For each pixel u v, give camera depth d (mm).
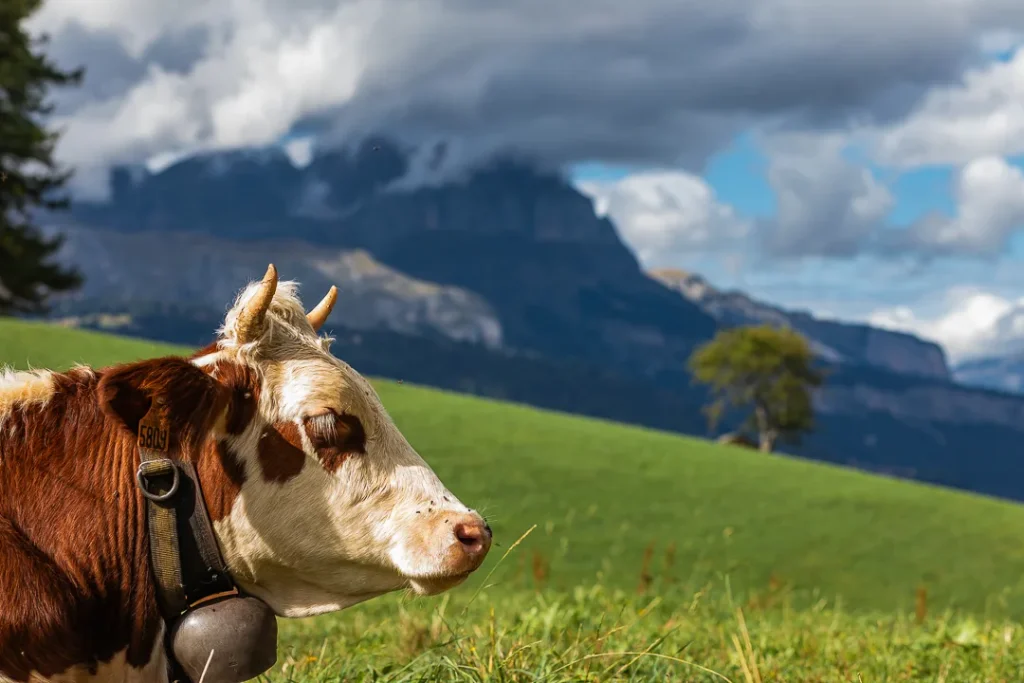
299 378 3797
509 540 23188
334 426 3766
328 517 3762
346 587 3861
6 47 46844
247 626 3645
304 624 9344
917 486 36688
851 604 22266
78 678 3559
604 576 21000
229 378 3734
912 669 6438
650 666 5285
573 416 42625
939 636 7723
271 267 3730
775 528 27844
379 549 3779
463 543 3725
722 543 25625
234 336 3797
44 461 3686
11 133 46062
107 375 3443
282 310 3922
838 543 27359
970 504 34000
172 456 3697
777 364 110312
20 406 3758
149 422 3619
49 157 48156
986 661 6555
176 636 3637
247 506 3736
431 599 9500
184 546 3678
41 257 49531
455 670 4625
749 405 119188
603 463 32062
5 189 46906
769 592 20250
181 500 3688
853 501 32250
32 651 3410
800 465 37656
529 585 18703
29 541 3555
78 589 3553
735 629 9367
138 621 3643
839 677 6125
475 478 28141
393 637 7059
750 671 5625
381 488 3807
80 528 3613
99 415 3789
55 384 3844
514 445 32375
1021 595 24609
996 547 28828
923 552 27500
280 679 5051
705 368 113250
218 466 3729
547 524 24906
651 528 26031
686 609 11836
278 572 3830
